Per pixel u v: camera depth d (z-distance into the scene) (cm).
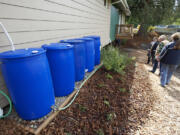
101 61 412
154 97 280
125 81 325
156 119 213
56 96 204
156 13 1354
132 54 754
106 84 279
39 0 196
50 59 179
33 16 189
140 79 366
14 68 125
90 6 429
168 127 197
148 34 1498
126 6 902
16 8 161
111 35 899
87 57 292
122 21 1470
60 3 252
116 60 368
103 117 186
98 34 564
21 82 130
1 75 159
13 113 163
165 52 298
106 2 640
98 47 363
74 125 160
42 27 210
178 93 304
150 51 529
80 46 235
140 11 1388
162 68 328
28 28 183
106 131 166
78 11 340
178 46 276
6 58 121
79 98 212
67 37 297
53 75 188
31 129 139
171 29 1300
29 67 129
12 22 158
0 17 144
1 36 149
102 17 603
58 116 168
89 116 180
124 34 977
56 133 143
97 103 209
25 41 181
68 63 190
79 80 266
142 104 248
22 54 125
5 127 130
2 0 143
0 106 163
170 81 379
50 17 227
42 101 152
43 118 158
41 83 144
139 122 202
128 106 232
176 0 1540
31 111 148
